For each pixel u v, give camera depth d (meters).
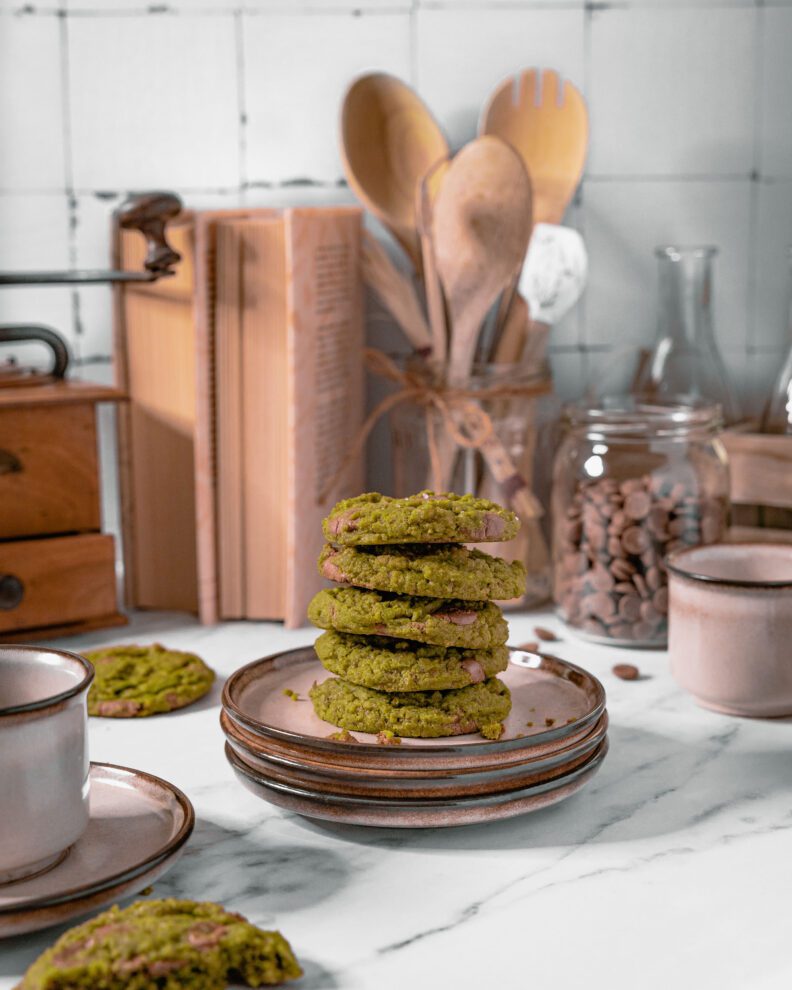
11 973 0.59
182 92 1.01
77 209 1.02
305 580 0.94
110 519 1.05
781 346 1.07
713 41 1.03
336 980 0.59
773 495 0.94
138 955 0.57
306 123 1.01
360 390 1.03
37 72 1.00
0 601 0.89
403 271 1.04
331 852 0.67
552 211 0.99
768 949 0.61
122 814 0.67
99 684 0.82
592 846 0.68
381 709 0.71
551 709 0.74
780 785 0.73
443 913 0.63
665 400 0.97
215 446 0.94
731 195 1.05
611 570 0.89
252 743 0.69
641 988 0.59
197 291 0.92
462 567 0.70
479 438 0.92
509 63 1.02
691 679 0.80
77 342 1.03
